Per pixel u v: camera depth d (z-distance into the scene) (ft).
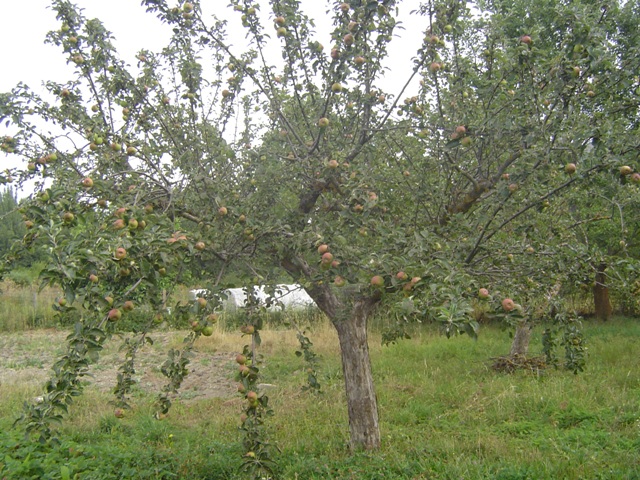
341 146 13.53
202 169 12.89
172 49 15.39
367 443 15.33
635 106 12.57
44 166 11.73
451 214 14.29
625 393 19.76
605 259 12.91
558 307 14.69
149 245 8.53
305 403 21.09
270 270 11.94
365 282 10.09
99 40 13.71
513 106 12.60
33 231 9.15
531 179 11.91
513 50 12.29
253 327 11.19
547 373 24.14
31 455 14.69
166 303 11.05
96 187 10.73
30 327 46.01
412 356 30.09
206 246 11.12
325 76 13.44
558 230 16.98
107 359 32.73
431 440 16.52
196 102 15.39
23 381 27.45
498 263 13.35
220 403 22.72
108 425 18.90
